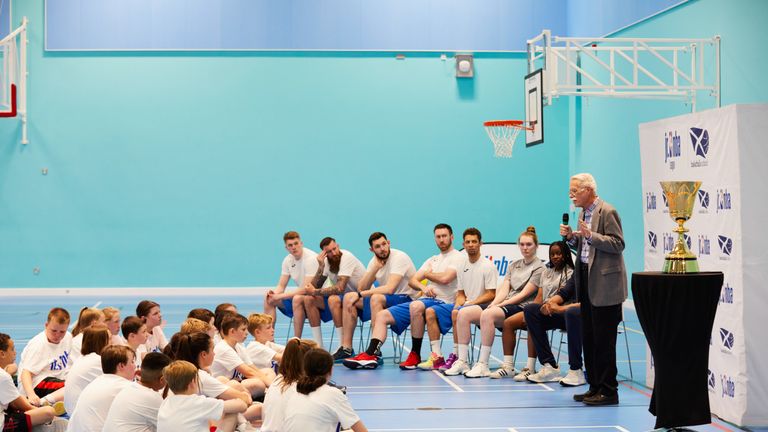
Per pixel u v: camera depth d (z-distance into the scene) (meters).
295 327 10.48
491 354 10.84
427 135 18.45
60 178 18.11
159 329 8.02
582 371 8.49
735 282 6.49
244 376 6.88
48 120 18.08
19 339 12.02
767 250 6.43
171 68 18.19
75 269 18.16
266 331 7.33
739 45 11.74
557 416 7.07
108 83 18.14
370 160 18.45
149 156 18.22
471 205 18.48
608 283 7.26
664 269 6.03
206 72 18.25
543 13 18.36
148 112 18.20
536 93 13.48
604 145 16.41
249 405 5.81
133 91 18.17
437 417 7.10
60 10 18.02
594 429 6.61
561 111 18.50
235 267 18.36
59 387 6.70
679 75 13.25
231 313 6.92
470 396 7.97
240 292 18.33
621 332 12.61
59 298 17.50
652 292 5.86
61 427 6.00
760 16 11.23
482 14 18.36
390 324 9.84
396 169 18.47
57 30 18.02
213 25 18.20
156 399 5.00
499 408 7.43
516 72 18.44
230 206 18.34
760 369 6.46
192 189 18.30
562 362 9.98
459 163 18.48
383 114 18.42
